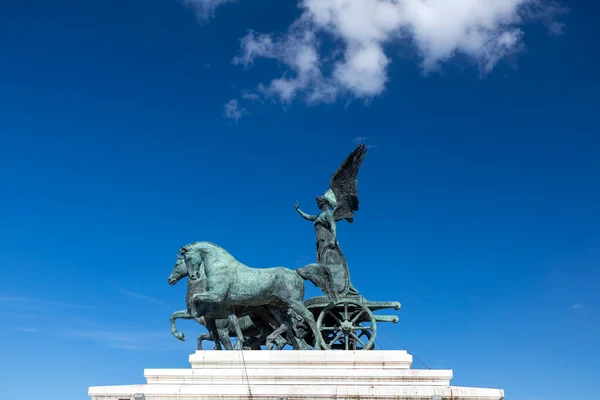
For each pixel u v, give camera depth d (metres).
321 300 32.84
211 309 30.83
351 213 35.47
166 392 27.41
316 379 28.20
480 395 26.89
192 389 27.47
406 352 29.44
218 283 30.55
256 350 30.14
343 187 35.62
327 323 33.62
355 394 26.80
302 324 33.41
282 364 29.28
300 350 29.62
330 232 34.31
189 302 32.31
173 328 32.81
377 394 26.77
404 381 28.16
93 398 28.03
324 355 29.34
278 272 31.11
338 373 28.28
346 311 32.62
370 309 33.19
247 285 30.64
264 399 27.06
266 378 28.33
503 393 27.00
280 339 31.78
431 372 28.25
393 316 33.12
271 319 32.28
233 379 28.44
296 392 27.00
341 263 33.78
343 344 33.66
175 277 32.53
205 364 29.47
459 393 26.83
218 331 31.52
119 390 27.89
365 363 29.16
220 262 31.06
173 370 28.72
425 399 26.73
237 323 30.81
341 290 33.19
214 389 27.39
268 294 30.84
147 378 28.73
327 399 26.81
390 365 29.06
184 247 31.70
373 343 32.00
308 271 31.34
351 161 35.44
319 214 35.25
